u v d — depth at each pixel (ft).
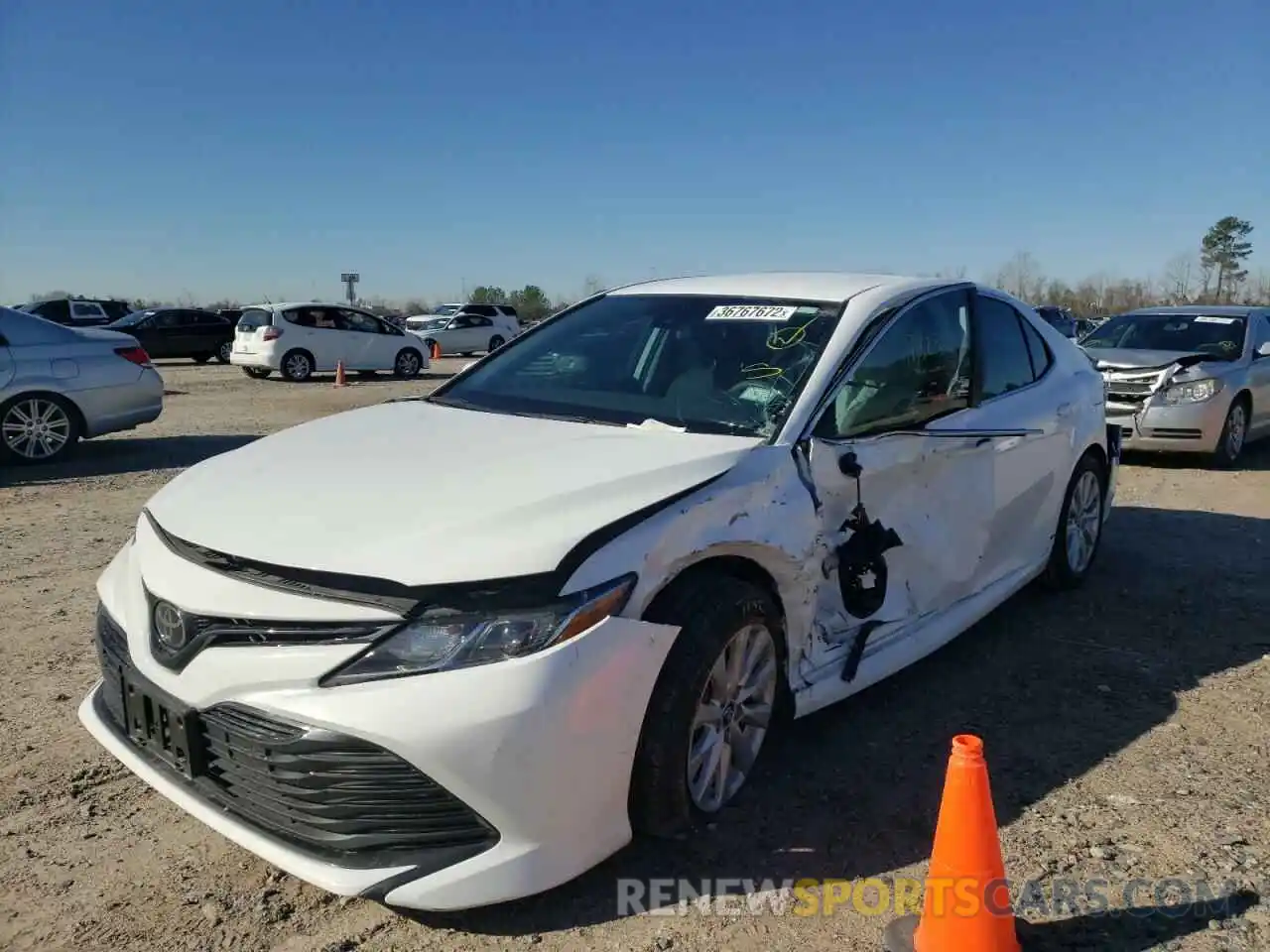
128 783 11.03
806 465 10.91
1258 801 10.87
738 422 11.34
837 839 10.04
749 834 10.09
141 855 9.67
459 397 13.48
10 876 9.27
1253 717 13.05
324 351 71.15
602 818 8.62
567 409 12.41
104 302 106.93
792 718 10.86
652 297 14.37
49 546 20.94
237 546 8.75
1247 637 16.08
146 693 8.95
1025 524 15.75
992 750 12.04
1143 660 15.01
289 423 43.21
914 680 14.17
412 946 8.39
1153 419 32.14
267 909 8.86
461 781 7.93
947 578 13.53
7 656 14.57
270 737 8.16
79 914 8.73
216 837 10.00
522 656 8.04
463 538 8.43
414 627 8.02
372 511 9.02
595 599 8.39
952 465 13.39
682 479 9.70
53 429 31.42
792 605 10.64
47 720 12.51
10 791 10.78
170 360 98.73
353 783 8.04
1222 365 32.78
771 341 12.41
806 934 8.61
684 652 9.09
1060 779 11.32
